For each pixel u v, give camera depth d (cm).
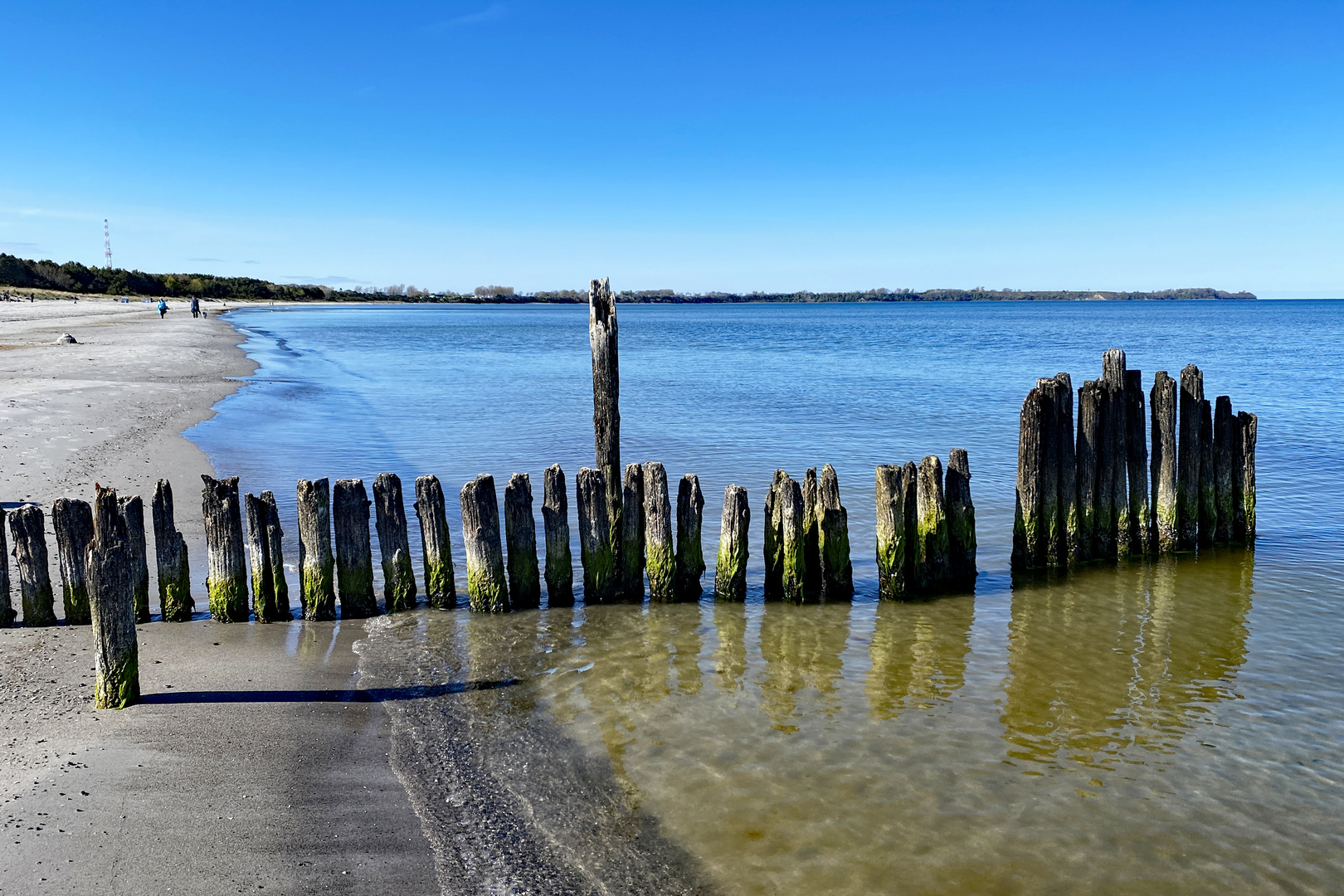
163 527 1021
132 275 14588
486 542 1088
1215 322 12712
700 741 798
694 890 588
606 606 1141
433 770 720
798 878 605
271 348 5919
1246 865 639
